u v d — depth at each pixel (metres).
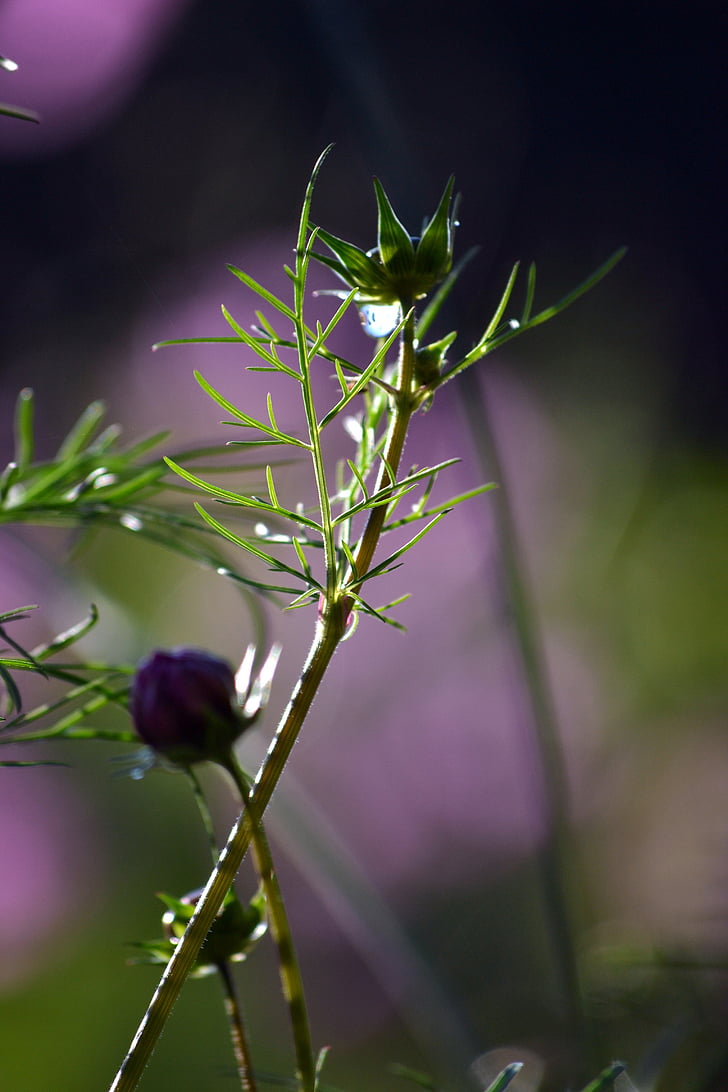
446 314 0.63
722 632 1.29
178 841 1.12
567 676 1.27
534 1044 0.64
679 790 1.16
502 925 1.07
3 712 0.45
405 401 0.43
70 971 1.03
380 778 1.19
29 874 1.06
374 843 1.16
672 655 1.29
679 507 1.41
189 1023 1.00
